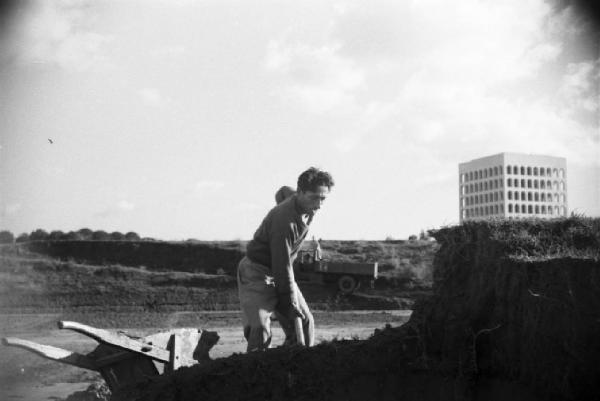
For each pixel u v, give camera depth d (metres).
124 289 36.34
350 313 27.73
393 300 32.72
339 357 5.04
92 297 35.16
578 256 4.58
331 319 24.72
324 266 34.00
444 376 4.86
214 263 42.94
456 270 5.25
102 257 43.44
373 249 44.28
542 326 4.52
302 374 5.02
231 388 5.08
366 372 4.97
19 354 13.86
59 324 5.37
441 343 4.97
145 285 37.34
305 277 34.31
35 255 41.56
